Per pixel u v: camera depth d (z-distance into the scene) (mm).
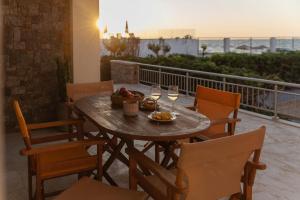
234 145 1716
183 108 3045
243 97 6555
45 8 5129
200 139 2576
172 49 17172
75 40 5262
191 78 7898
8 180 3207
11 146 4250
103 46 14375
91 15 5344
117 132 2260
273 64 10203
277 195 2967
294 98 5414
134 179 2188
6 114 4965
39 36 5129
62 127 4961
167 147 2875
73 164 2463
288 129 5184
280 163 3734
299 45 14000
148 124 2463
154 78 9586
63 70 4977
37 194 2332
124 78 10570
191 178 1693
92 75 5484
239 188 1971
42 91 5258
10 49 4898
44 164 2439
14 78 4988
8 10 4805
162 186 2113
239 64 10461
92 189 2070
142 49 16203
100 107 3012
